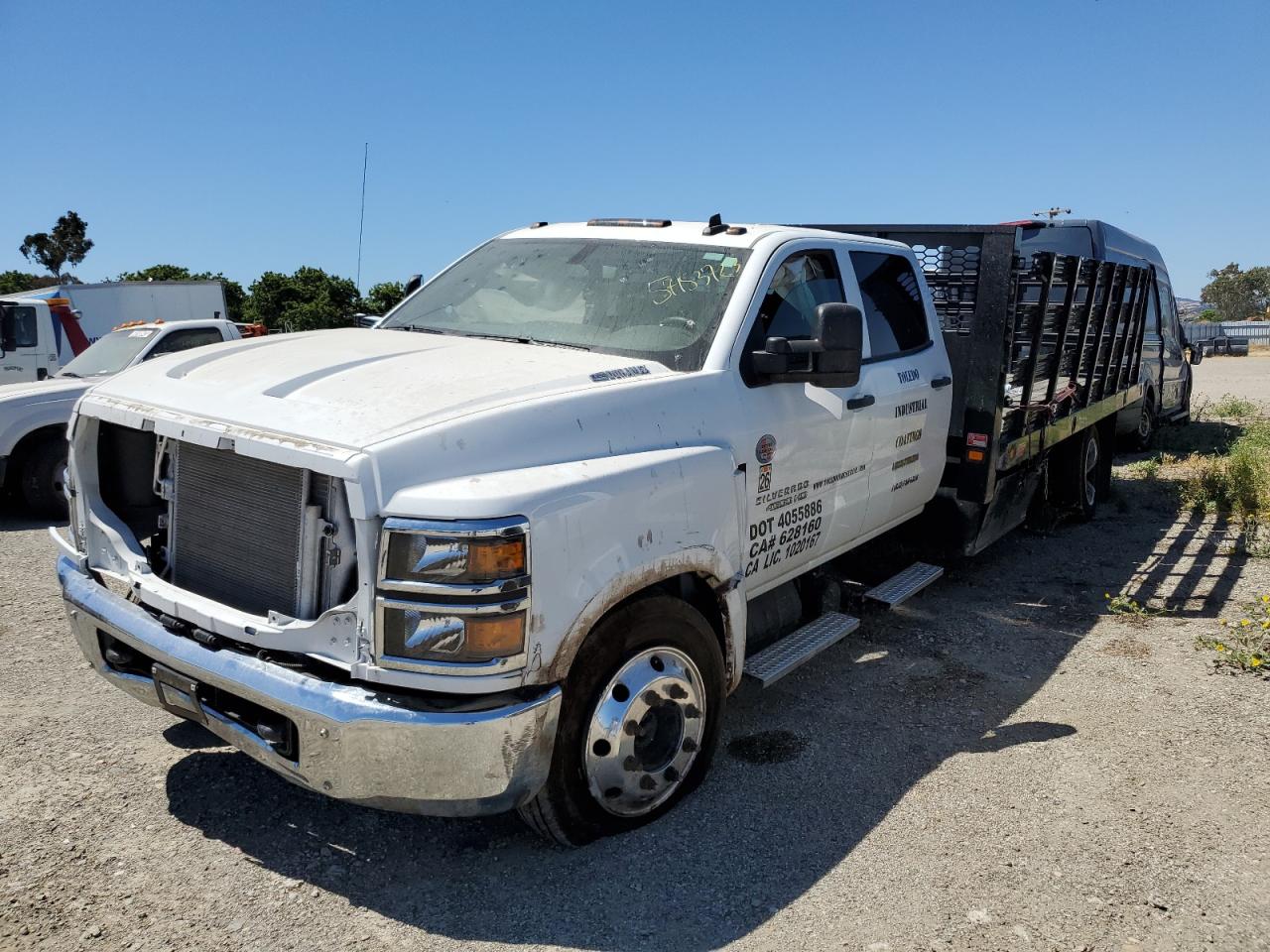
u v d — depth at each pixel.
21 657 5.17
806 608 5.08
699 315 4.13
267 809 3.71
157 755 4.12
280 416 3.13
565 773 3.20
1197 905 3.19
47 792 3.79
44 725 4.37
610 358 3.87
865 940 3.01
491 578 2.81
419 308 4.87
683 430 3.67
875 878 3.33
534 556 2.90
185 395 3.46
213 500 3.33
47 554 7.50
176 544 3.49
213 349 4.02
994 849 3.51
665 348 4.04
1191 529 8.39
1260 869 3.39
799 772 4.07
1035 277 5.98
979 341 5.71
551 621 2.97
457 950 2.96
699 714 3.66
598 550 3.13
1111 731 4.46
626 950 2.96
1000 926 3.08
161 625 3.32
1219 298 113.44
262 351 3.90
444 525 2.79
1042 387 6.48
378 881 3.29
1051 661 5.34
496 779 2.94
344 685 2.91
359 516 2.82
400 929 3.04
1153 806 3.80
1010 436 6.09
